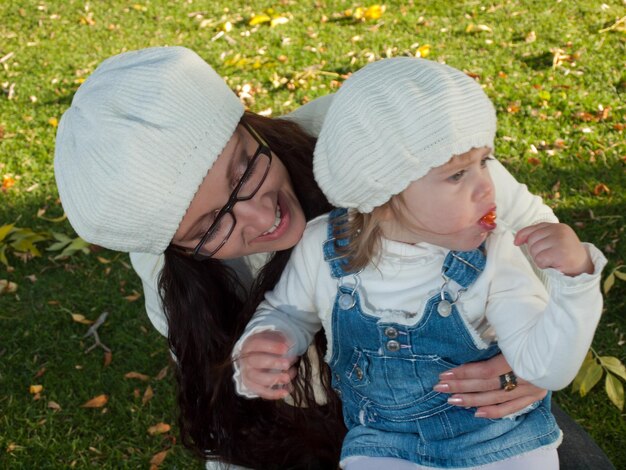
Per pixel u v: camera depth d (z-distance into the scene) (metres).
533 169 4.13
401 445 2.10
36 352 3.74
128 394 3.49
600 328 3.34
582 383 3.06
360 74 1.78
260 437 2.48
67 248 4.15
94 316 3.88
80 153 1.88
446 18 5.62
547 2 5.58
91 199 1.87
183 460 3.18
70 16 6.48
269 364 1.92
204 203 1.89
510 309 1.86
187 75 1.89
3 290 4.05
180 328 2.24
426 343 1.98
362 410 2.17
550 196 3.97
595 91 4.65
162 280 2.22
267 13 6.07
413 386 2.05
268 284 2.18
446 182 1.72
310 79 5.21
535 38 5.20
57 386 3.56
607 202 3.89
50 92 5.54
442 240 1.85
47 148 4.98
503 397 2.01
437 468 2.05
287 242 1.98
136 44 5.99
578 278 1.64
